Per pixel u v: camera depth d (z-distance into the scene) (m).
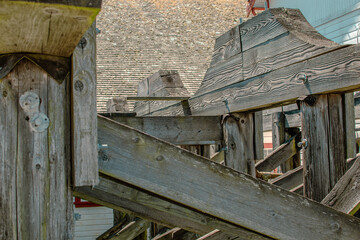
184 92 4.93
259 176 4.91
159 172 2.15
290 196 2.44
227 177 2.29
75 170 1.82
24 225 1.77
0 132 1.76
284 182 4.88
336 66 2.74
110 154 2.08
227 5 16.89
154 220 3.75
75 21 1.49
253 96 3.57
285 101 3.25
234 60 3.86
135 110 6.37
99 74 12.12
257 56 3.52
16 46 1.72
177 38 14.53
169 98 4.63
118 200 3.69
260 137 4.07
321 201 2.80
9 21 1.47
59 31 1.57
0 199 1.74
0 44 1.67
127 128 2.12
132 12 15.41
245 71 3.69
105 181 3.18
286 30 3.18
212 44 14.61
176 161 2.19
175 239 5.25
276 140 6.64
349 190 2.61
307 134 2.95
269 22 3.36
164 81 5.09
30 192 1.78
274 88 3.30
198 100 4.52
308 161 2.95
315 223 2.48
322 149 2.98
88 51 1.86
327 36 9.55
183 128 4.21
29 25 1.51
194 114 4.60
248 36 3.64
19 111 1.79
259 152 4.04
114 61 12.80
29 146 1.79
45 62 1.83
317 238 2.48
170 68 12.91
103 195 3.64
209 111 4.30
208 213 2.26
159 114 5.46
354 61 2.60
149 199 3.24
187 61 13.41
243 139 4.02
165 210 3.27
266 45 3.41
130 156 2.11
